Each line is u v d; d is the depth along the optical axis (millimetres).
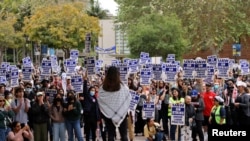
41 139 16953
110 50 50844
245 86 18109
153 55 50562
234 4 54375
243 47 66125
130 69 27891
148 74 21797
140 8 57375
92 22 62625
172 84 21656
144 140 19750
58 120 17172
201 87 21688
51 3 68438
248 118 17844
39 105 16922
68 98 17344
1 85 17484
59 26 60625
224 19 53562
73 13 61125
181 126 17797
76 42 61031
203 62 21875
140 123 21109
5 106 15797
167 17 51500
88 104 18438
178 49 50781
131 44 51000
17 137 15633
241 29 55312
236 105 17953
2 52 70938
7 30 62625
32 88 21828
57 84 23641
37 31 60531
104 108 7449
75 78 19219
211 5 53438
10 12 65250
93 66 23531
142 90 21219
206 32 53812
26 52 74500
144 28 50469
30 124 17109
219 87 23312
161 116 20344
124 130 7590
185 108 17641
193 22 53781
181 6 54562
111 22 79938
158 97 20172
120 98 7430
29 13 68750
